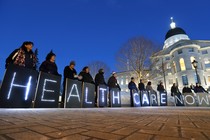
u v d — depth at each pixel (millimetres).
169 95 12648
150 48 21859
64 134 1051
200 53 34875
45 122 1557
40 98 4172
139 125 1459
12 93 3658
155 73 22359
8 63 3926
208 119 2002
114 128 1291
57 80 4652
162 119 1974
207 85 32250
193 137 980
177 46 35500
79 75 5910
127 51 22156
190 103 10172
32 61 4418
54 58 4949
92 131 1160
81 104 5305
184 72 31844
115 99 7102
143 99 9117
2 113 2295
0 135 986
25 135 1002
